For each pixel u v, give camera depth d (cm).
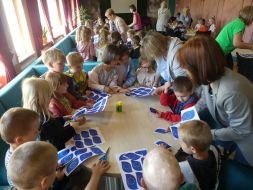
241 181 139
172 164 101
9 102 235
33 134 138
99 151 142
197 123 132
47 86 164
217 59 123
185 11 833
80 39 433
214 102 140
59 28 684
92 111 179
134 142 150
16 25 395
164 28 807
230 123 137
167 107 198
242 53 348
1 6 315
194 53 126
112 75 259
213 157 137
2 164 184
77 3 909
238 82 128
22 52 415
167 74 227
